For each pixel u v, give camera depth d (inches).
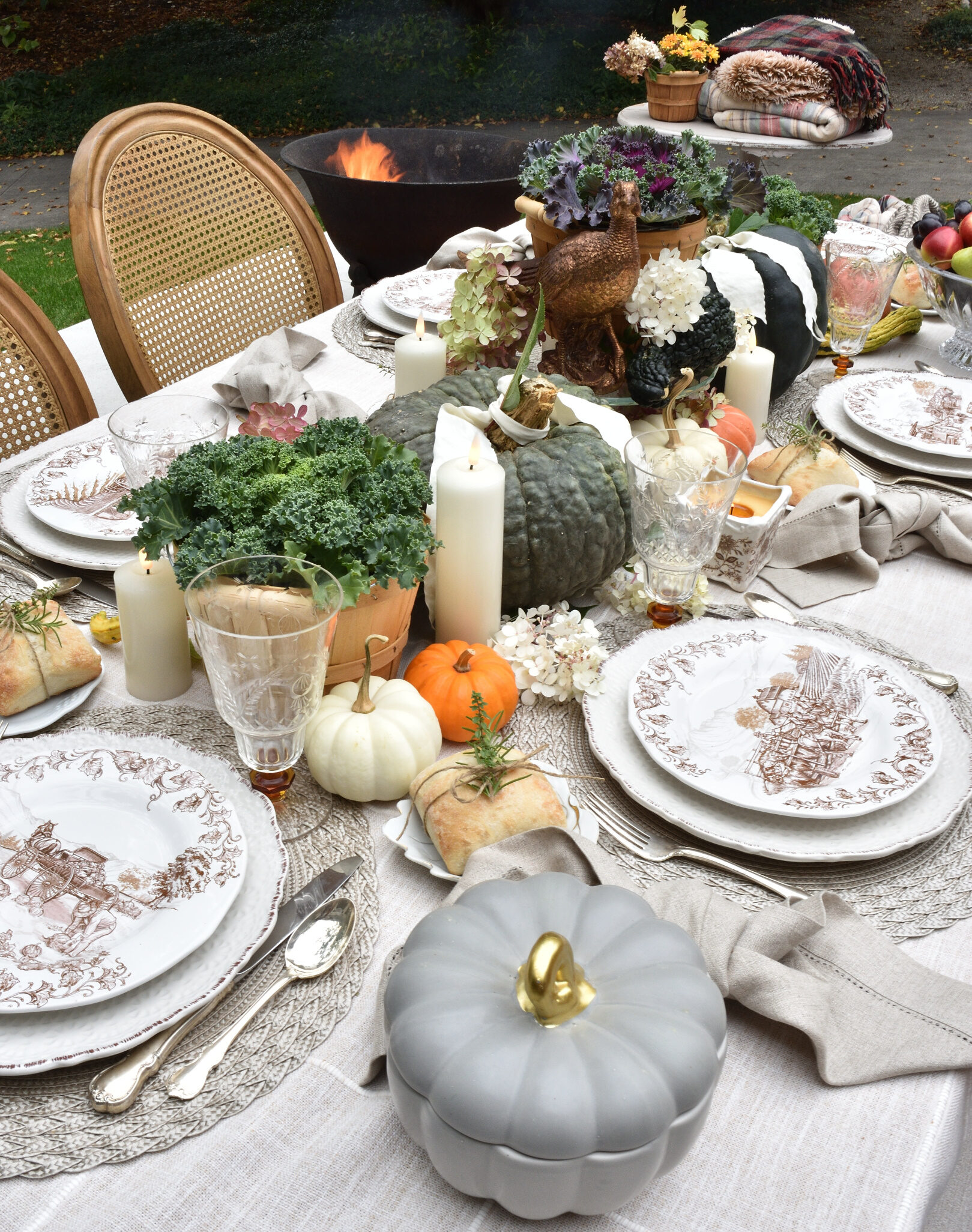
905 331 63.0
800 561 42.7
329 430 33.6
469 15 314.8
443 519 34.0
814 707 33.3
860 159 241.9
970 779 30.2
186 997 23.4
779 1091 22.6
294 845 29.0
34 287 179.2
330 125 279.7
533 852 26.3
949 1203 55.1
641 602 39.8
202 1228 20.1
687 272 40.6
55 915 24.9
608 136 42.7
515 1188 18.7
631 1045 19.1
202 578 26.2
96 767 29.1
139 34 311.4
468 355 45.9
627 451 34.7
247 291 73.1
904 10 348.2
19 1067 21.5
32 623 32.6
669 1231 20.1
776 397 55.3
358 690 30.9
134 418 42.7
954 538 43.1
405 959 21.2
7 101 275.1
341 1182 20.9
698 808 29.7
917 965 24.7
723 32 328.8
